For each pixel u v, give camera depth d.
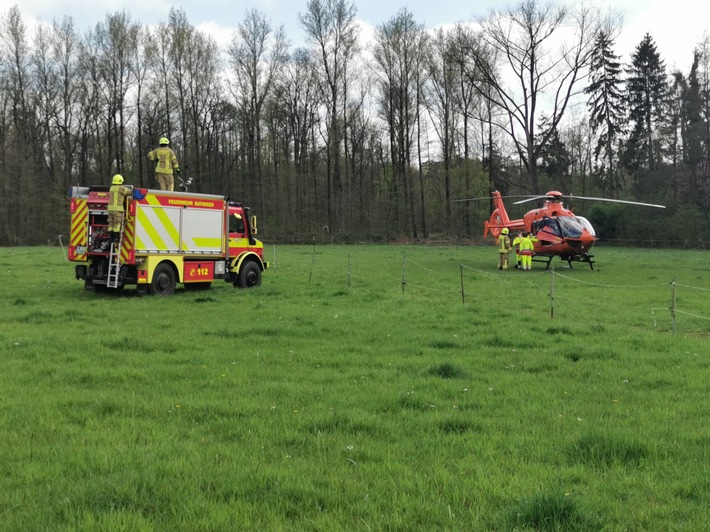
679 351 10.47
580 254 29.89
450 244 61.34
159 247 17.72
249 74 61.41
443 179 71.75
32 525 3.97
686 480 4.84
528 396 7.55
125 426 6.16
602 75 72.50
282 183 67.69
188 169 63.62
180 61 60.69
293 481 4.72
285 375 8.55
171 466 4.99
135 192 17.03
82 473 4.88
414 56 62.91
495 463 5.19
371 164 71.19
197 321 13.32
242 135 66.00
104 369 8.73
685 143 64.69
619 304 17.55
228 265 20.16
